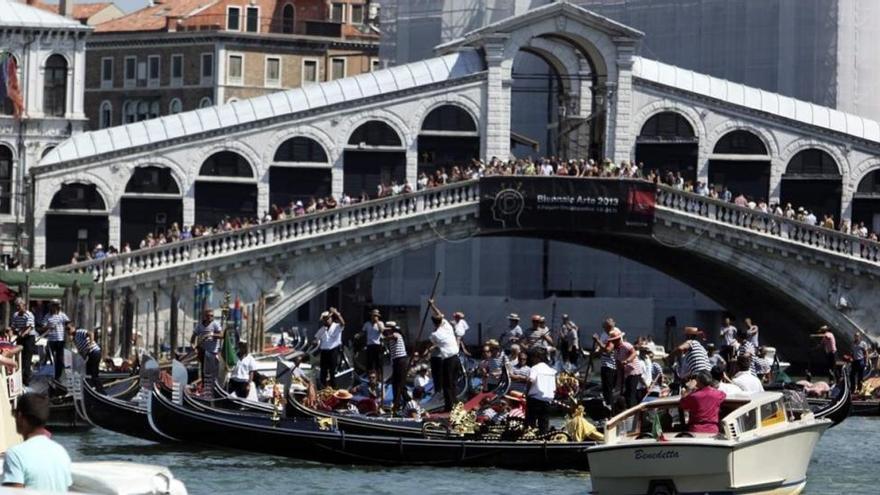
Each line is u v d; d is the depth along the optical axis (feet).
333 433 178.19
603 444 152.25
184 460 183.11
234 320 286.87
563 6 323.16
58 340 225.76
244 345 243.40
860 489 177.06
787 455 159.53
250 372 206.90
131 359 257.75
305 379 207.82
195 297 297.12
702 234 312.09
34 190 315.58
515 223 307.78
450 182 307.58
